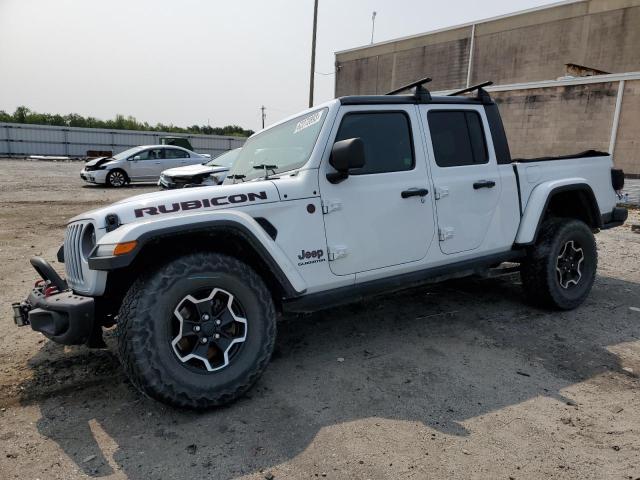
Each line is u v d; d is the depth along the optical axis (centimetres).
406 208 370
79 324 272
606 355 372
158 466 240
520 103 1928
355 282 354
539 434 267
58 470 237
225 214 287
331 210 335
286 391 316
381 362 360
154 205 288
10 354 371
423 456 247
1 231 870
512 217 437
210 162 1231
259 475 234
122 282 299
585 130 1762
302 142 357
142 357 262
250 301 295
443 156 398
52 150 4122
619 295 523
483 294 523
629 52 2666
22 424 278
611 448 254
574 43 2877
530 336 409
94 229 283
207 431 270
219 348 289
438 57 3609
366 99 362
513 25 3144
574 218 482
